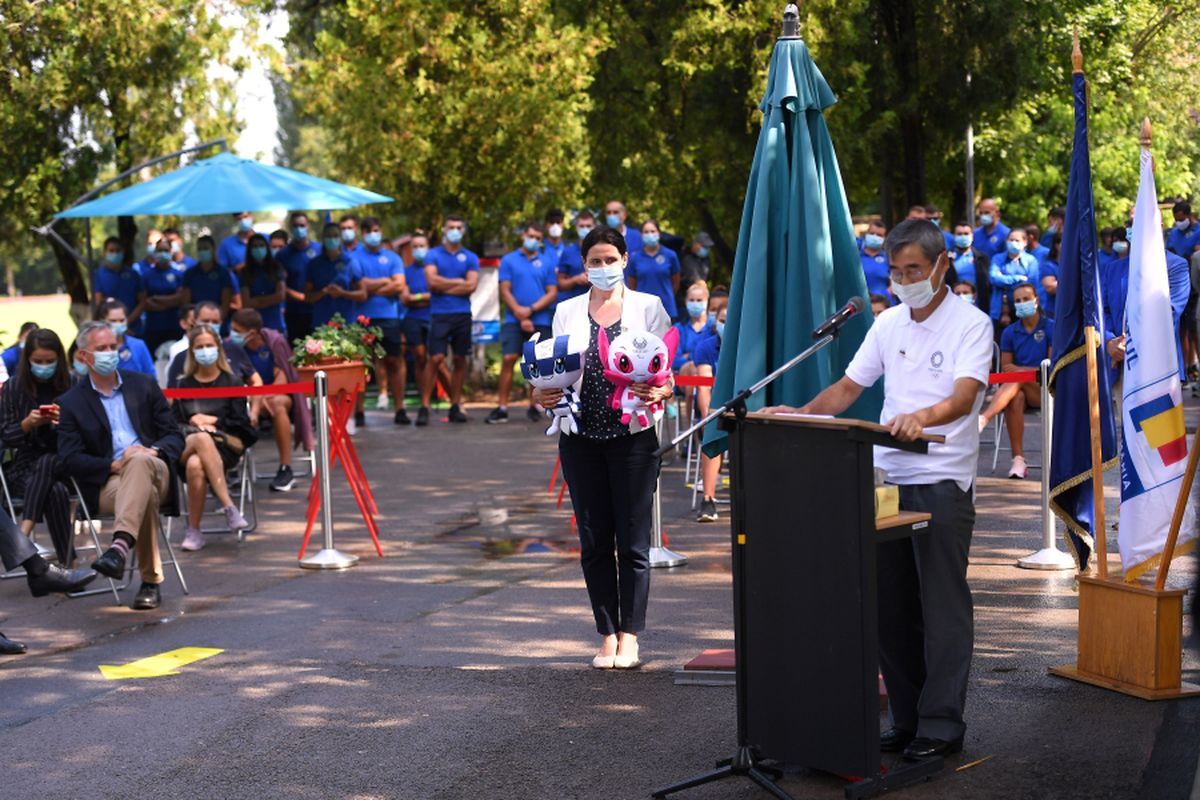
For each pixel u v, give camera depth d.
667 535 9.77
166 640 7.52
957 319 5.15
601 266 6.42
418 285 16.77
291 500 11.92
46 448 8.93
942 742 5.10
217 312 10.60
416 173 19.62
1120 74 23.59
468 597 8.22
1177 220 18.28
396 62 19.52
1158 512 5.95
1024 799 4.78
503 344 16.30
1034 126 25.22
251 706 6.27
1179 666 5.84
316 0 23.72
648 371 6.32
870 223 15.16
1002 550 8.87
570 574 8.73
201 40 21.20
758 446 4.91
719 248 23.03
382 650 7.12
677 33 19.50
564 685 6.37
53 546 9.39
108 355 8.45
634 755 5.41
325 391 9.36
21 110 20.39
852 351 5.92
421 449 14.26
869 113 20.38
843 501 4.68
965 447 5.15
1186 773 4.96
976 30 19.70
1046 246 17.45
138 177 21.80
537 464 13.16
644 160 21.42
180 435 8.64
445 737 5.73
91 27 20.27
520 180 19.95
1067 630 6.93
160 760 5.61
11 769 5.57
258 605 8.24
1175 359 6.00
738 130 20.41
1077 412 6.73
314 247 17.36
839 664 4.74
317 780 5.31
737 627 5.02
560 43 19.70
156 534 8.38
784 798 4.83
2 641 7.35
